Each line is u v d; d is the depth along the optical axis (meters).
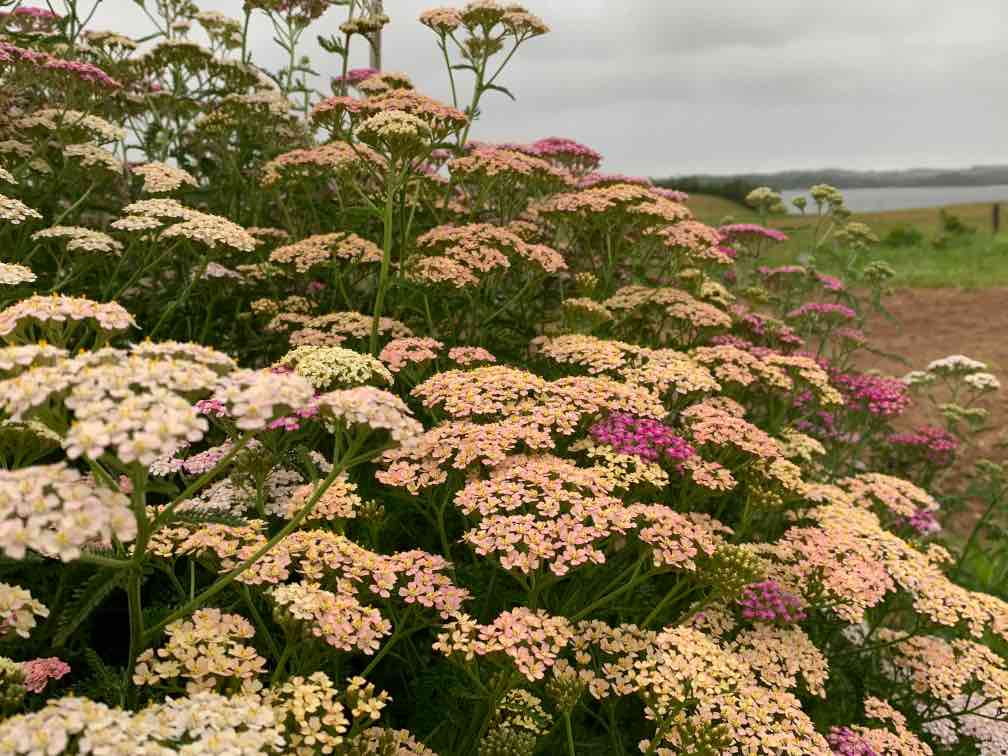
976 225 39.12
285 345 6.15
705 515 4.57
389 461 4.00
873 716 4.14
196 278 5.04
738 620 4.46
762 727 3.24
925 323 17.52
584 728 3.75
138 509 2.42
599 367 4.87
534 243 7.57
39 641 3.03
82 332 4.86
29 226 5.23
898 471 8.09
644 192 6.20
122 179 6.80
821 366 7.34
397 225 6.63
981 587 7.11
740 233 8.56
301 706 2.48
